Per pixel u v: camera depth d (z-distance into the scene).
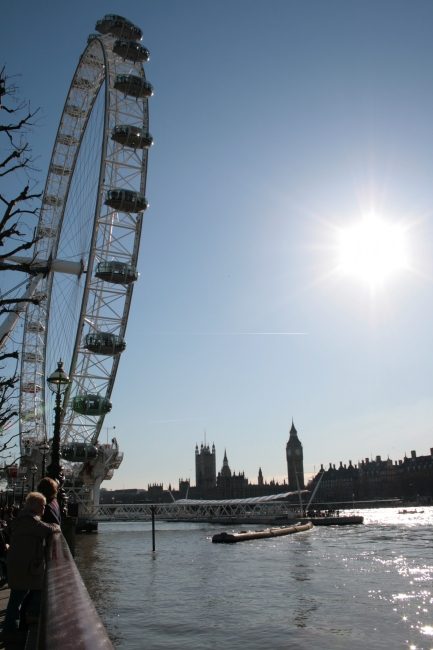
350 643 25.19
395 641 25.67
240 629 27.78
